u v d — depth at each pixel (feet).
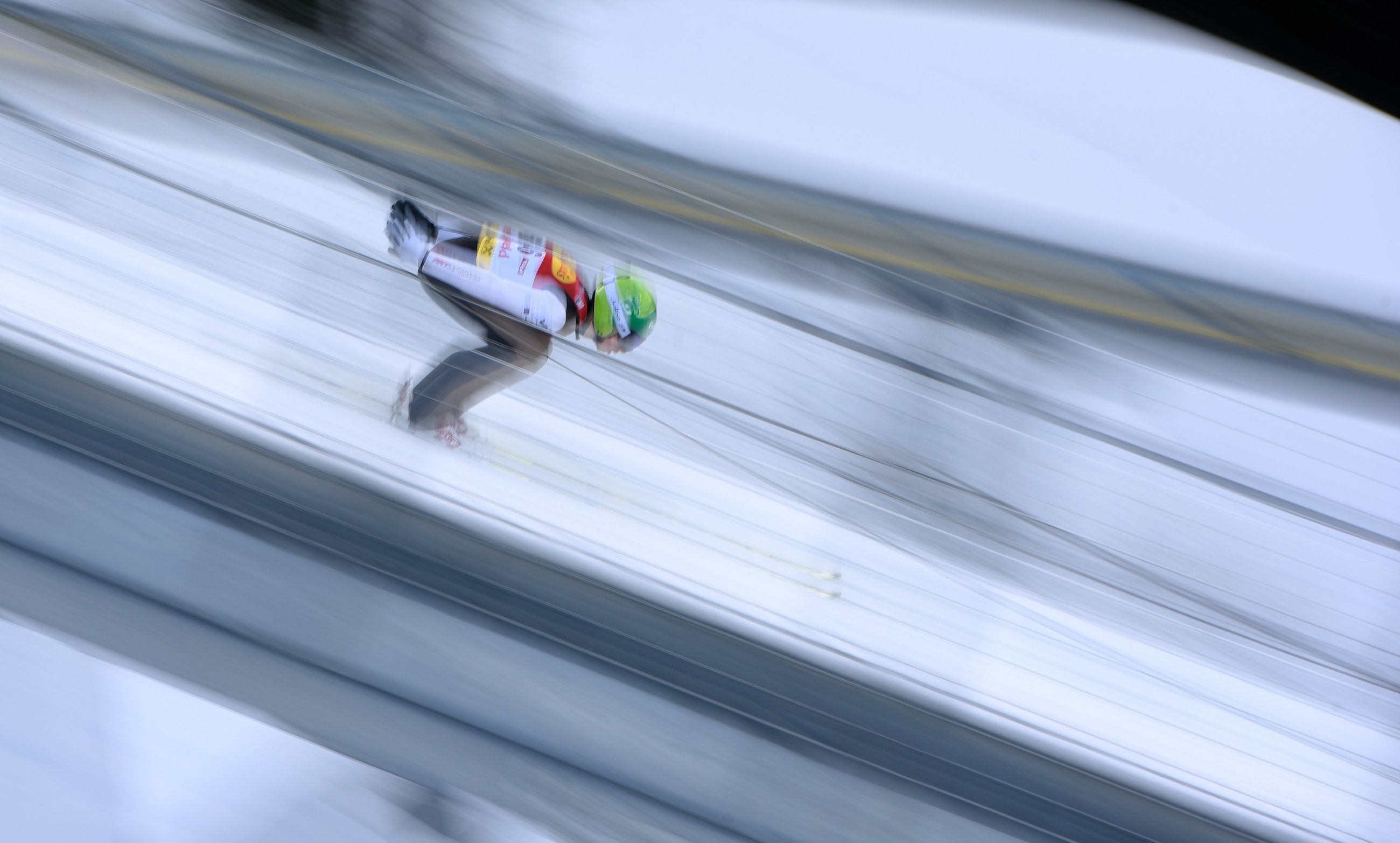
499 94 132.67
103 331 126.62
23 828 124.26
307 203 128.16
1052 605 127.24
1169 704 126.82
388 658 124.88
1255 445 130.82
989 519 127.75
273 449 126.21
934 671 126.41
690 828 124.57
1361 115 145.38
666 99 136.36
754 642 126.11
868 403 128.47
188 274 127.24
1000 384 129.39
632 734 124.98
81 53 128.47
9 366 125.90
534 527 126.41
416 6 132.05
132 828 124.36
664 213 130.31
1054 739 126.11
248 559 125.08
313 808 124.47
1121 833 125.39
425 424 126.93
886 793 125.08
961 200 137.59
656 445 127.65
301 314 127.44
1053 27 146.00
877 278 130.11
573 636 125.49
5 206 127.24
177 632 124.57
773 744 125.18
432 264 127.24
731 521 127.03
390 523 125.90
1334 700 127.24
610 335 127.95
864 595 126.82
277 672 124.67
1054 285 135.44
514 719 124.88
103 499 125.08
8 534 124.67
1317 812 126.21
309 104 129.29
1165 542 128.36
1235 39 148.36
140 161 127.85
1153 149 140.36
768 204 135.03
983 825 125.08
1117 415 129.80
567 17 136.05
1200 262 137.49
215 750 124.47
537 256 127.44
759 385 128.47
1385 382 134.00
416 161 129.08
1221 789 126.11
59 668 124.36
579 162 131.03
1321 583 128.47
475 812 124.47
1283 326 135.54
